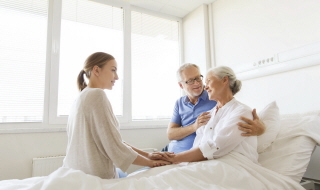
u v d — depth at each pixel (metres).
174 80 3.07
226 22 2.54
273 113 1.31
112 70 1.23
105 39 2.58
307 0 1.72
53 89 2.17
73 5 2.43
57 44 2.24
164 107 2.93
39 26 2.19
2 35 2.03
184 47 3.14
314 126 1.23
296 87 1.79
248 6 2.27
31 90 2.09
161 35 3.04
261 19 2.12
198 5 2.85
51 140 2.04
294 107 1.80
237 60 2.37
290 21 1.85
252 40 2.20
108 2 2.63
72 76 2.31
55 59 2.21
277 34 1.95
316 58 1.62
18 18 2.11
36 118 2.09
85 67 1.19
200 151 1.12
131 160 1.03
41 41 2.18
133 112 2.70
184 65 1.84
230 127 1.10
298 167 1.07
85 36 2.45
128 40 2.71
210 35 2.75
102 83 1.20
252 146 1.14
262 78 2.08
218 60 2.63
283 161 1.12
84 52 2.42
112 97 2.56
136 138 2.51
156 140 2.62
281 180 0.96
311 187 1.24
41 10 2.21
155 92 2.88
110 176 1.05
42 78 2.15
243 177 0.92
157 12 3.00
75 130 1.02
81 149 1.01
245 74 2.22
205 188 0.83
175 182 0.86
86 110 1.00
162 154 1.19
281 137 1.24
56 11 2.27
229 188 0.88
